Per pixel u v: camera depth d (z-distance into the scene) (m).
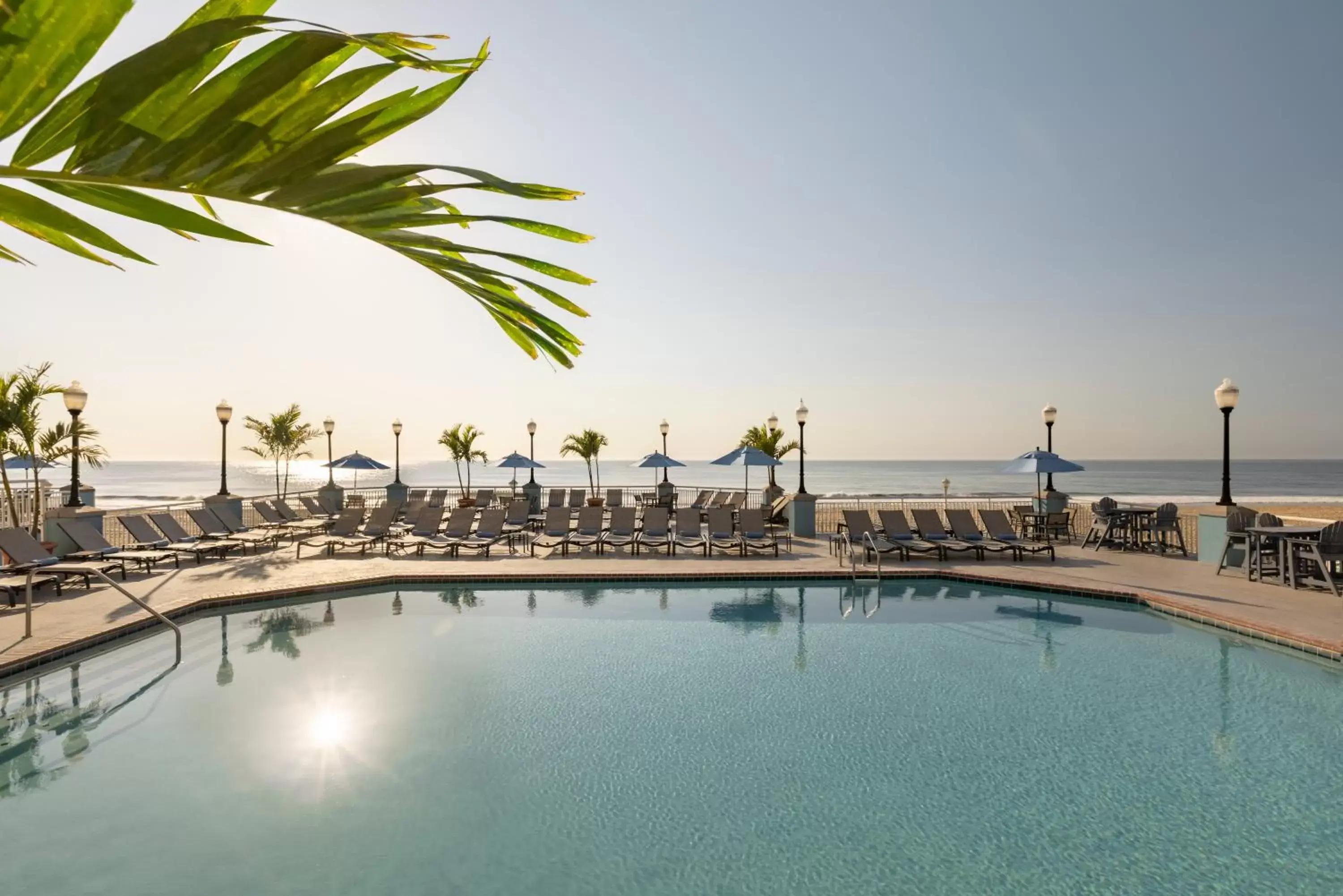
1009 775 4.58
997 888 3.45
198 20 0.95
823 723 5.41
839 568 10.60
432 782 4.49
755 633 7.84
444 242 1.19
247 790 4.38
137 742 5.06
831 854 3.74
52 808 4.15
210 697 5.92
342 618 8.48
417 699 5.91
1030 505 16.59
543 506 22.72
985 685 6.21
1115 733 5.18
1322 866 3.58
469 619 8.43
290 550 12.91
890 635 7.76
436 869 3.59
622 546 13.20
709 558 11.91
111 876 3.50
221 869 3.57
